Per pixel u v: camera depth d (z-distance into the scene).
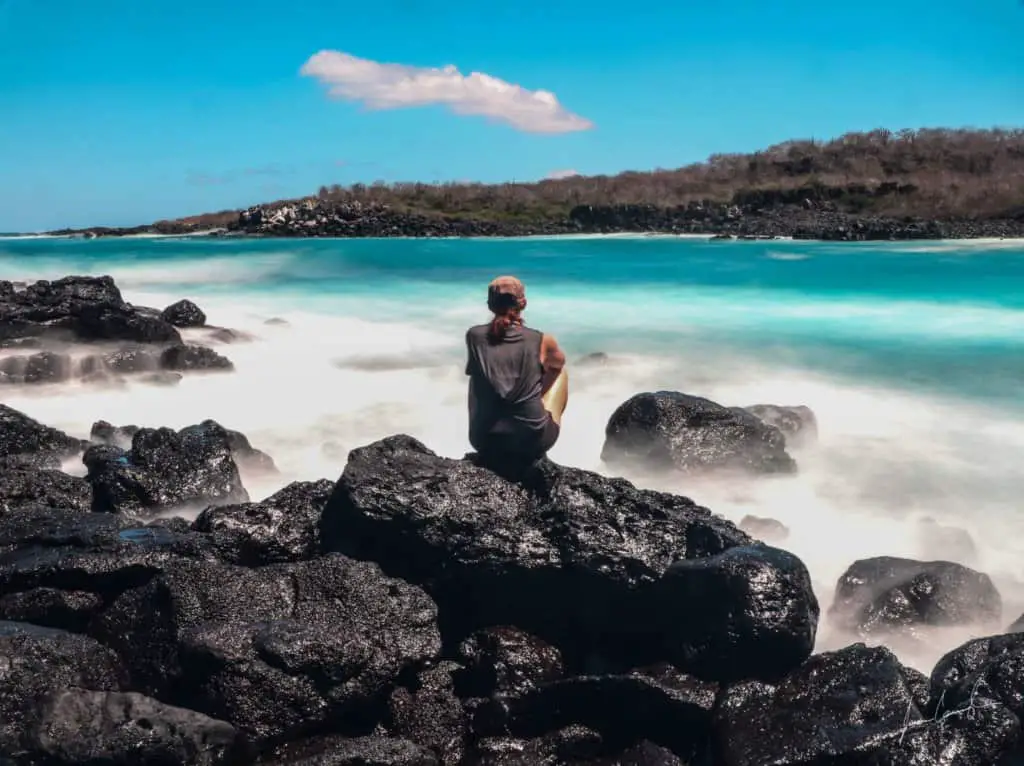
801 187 83.31
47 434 11.68
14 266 49.88
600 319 27.17
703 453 11.34
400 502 7.18
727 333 24.02
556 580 6.94
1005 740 5.64
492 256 54.94
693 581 6.55
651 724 6.30
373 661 6.20
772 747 5.79
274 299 33.88
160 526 7.70
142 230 105.00
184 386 17.44
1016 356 20.05
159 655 6.23
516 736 6.43
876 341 22.31
